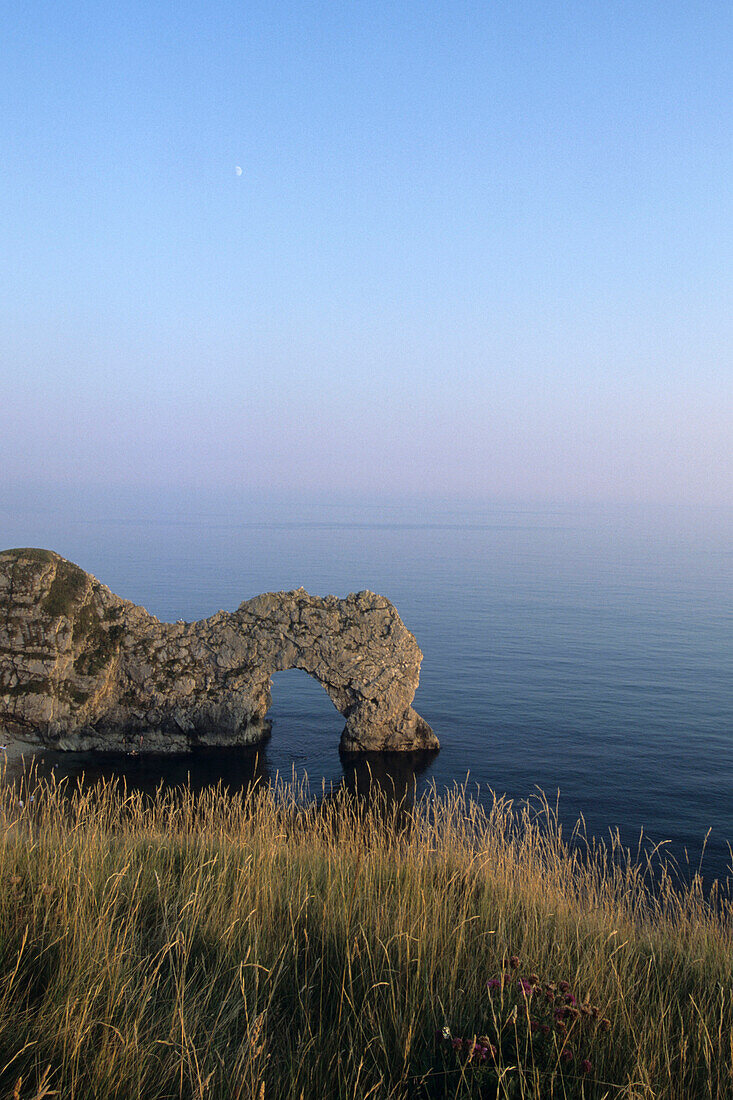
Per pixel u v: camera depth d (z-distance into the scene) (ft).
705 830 113.70
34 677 140.46
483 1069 15.11
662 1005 19.54
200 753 148.15
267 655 154.10
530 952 22.40
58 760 138.82
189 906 22.40
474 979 19.58
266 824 35.22
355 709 155.02
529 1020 16.29
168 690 149.38
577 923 25.70
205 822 38.17
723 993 20.77
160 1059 15.23
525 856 33.09
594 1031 17.17
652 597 555.69
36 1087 13.50
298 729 173.37
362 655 154.61
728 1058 17.69
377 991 18.39
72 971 17.43
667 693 224.74
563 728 180.34
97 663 147.02
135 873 24.90
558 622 407.23
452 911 24.77
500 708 202.18
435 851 33.68
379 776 138.72
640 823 116.57
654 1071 16.65
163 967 19.53
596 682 241.35
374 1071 15.71
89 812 33.19
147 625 154.20
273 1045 16.57
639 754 157.89
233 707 151.53
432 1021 17.48
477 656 291.38
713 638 349.82
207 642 154.30
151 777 130.82
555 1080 15.51
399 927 21.40
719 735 175.63
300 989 18.58
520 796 129.70
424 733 158.71
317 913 23.36
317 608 156.66
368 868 28.12
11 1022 15.39
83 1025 15.38
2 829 27.30
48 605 144.25
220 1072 14.98
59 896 21.01
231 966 19.54
